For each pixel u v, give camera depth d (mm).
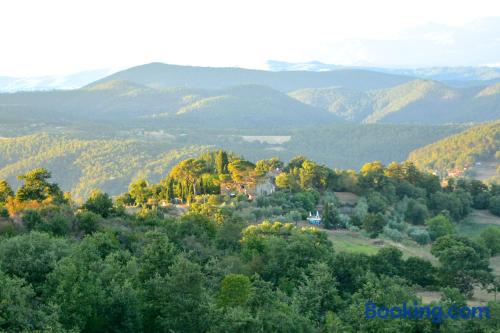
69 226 82125
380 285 63781
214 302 53781
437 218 139000
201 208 116312
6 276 45031
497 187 192375
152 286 52500
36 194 95375
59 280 48594
